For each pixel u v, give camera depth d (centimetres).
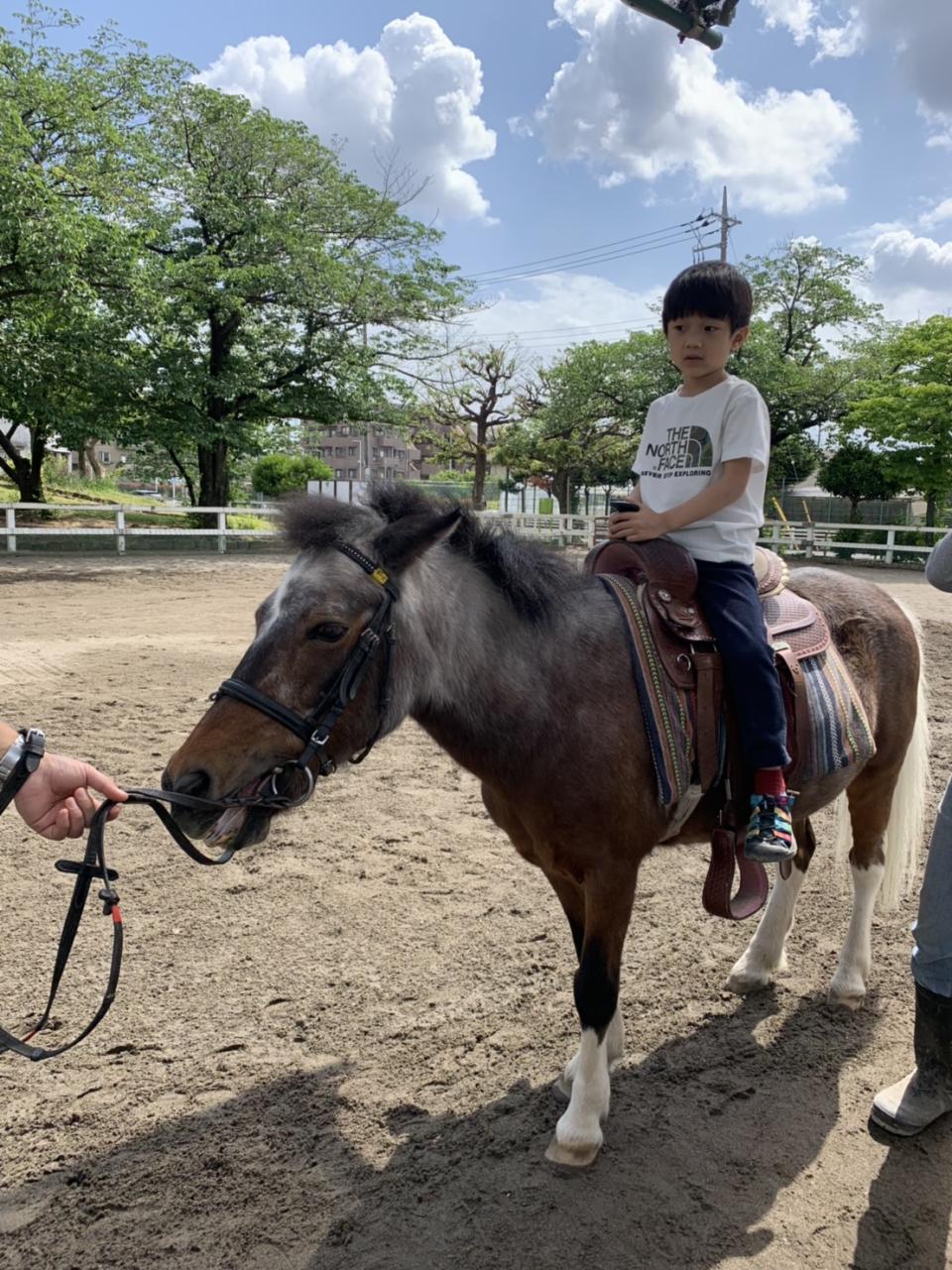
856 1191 225
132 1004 304
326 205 2142
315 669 196
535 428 3400
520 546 236
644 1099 259
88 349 1680
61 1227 210
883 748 306
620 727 226
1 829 450
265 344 2217
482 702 224
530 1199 220
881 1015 306
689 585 240
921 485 2264
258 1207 216
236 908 374
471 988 317
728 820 248
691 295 250
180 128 2003
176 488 5475
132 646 884
